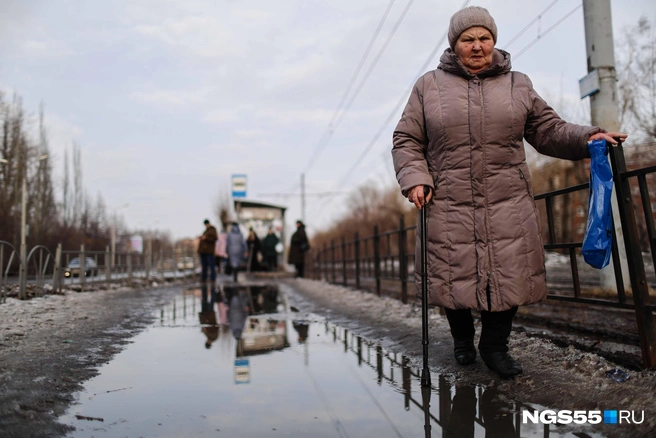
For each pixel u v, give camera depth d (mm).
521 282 2961
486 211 3014
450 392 2963
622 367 3117
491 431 2354
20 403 2648
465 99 3035
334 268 12883
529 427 2375
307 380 3320
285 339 4906
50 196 37531
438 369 3500
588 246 2871
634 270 2979
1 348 3906
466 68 3096
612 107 6910
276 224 25516
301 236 17703
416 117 3219
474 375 3242
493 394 2885
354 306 7293
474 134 2996
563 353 3434
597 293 6941
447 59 3135
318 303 8352
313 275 17453
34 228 30703
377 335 4996
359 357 4008
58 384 3088
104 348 4340
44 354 3822
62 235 34906
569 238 22188
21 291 7602
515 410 2607
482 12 3078
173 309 7719
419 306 6258
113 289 11859
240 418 2586
